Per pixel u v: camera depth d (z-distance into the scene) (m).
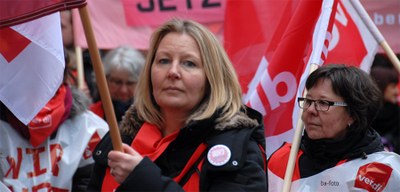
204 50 3.97
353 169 4.34
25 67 4.25
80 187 5.50
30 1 3.77
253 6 6.16
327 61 5.49
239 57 6.17
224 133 3.86
